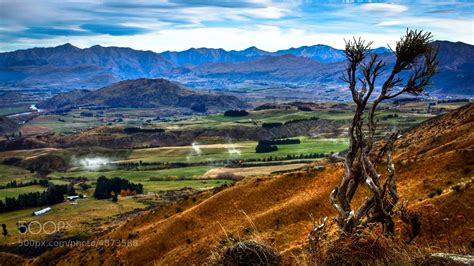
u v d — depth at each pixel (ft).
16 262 400.26
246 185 295.07
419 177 190.29
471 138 273.75
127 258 277.44
